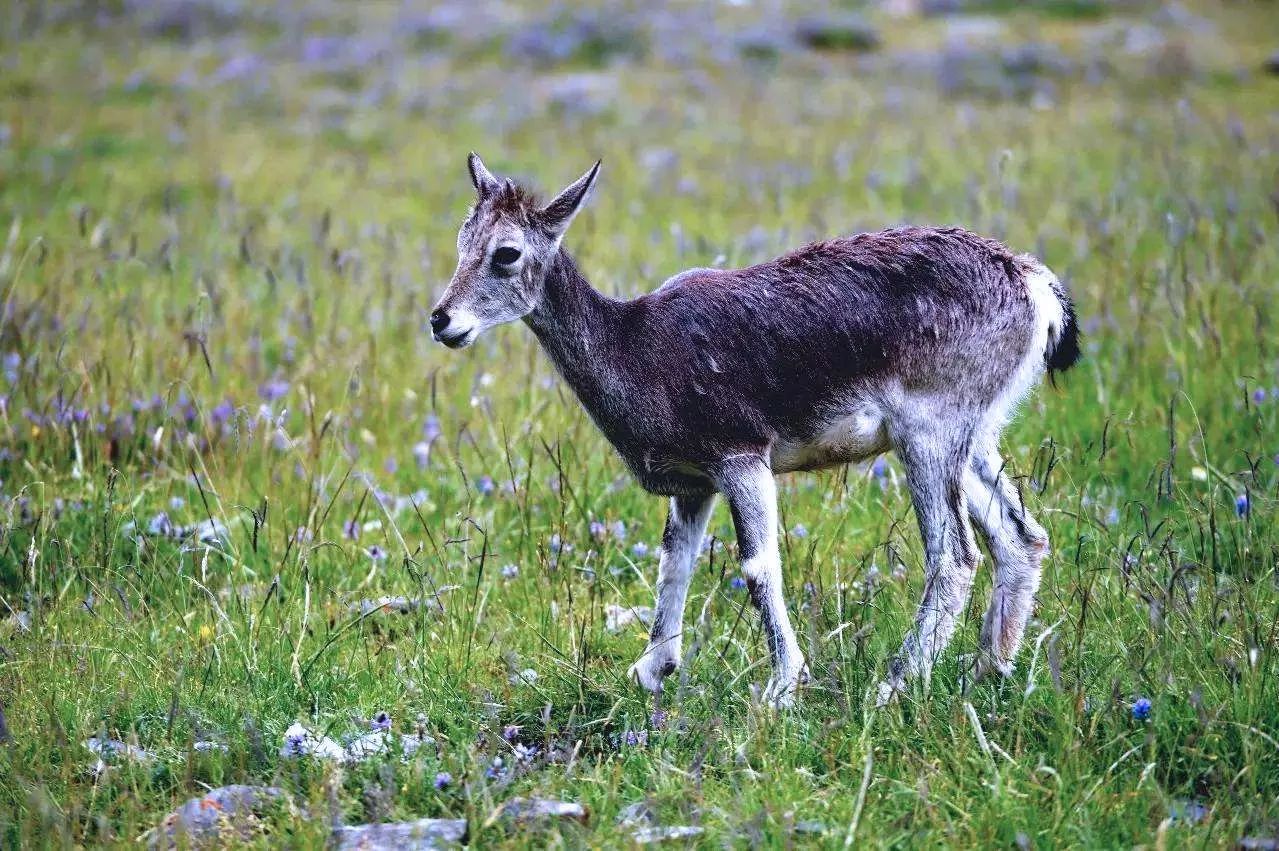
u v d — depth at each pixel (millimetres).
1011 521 13875
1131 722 12008
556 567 15594
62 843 10594
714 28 65938
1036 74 55469
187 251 30172
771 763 11812
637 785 11898
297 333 23547
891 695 12562
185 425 19219
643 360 13500
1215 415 18625
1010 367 13805
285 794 11469
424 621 14578
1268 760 11477
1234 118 43062
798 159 42094
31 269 27406
